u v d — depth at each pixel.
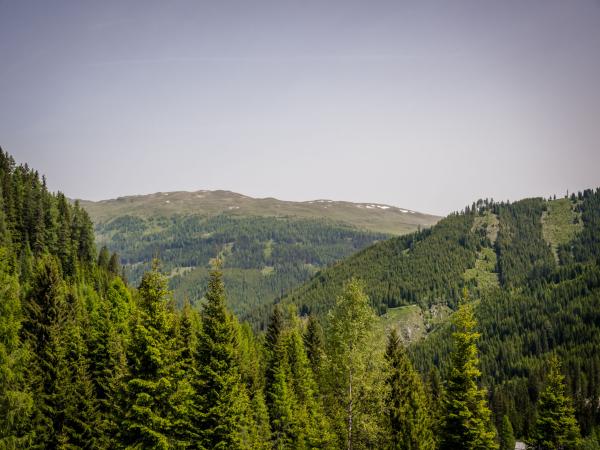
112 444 34.59
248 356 65.00
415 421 42.91
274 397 53.25
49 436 33.84
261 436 47.72
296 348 60.19
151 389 27.33
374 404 38.50
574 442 55.22
